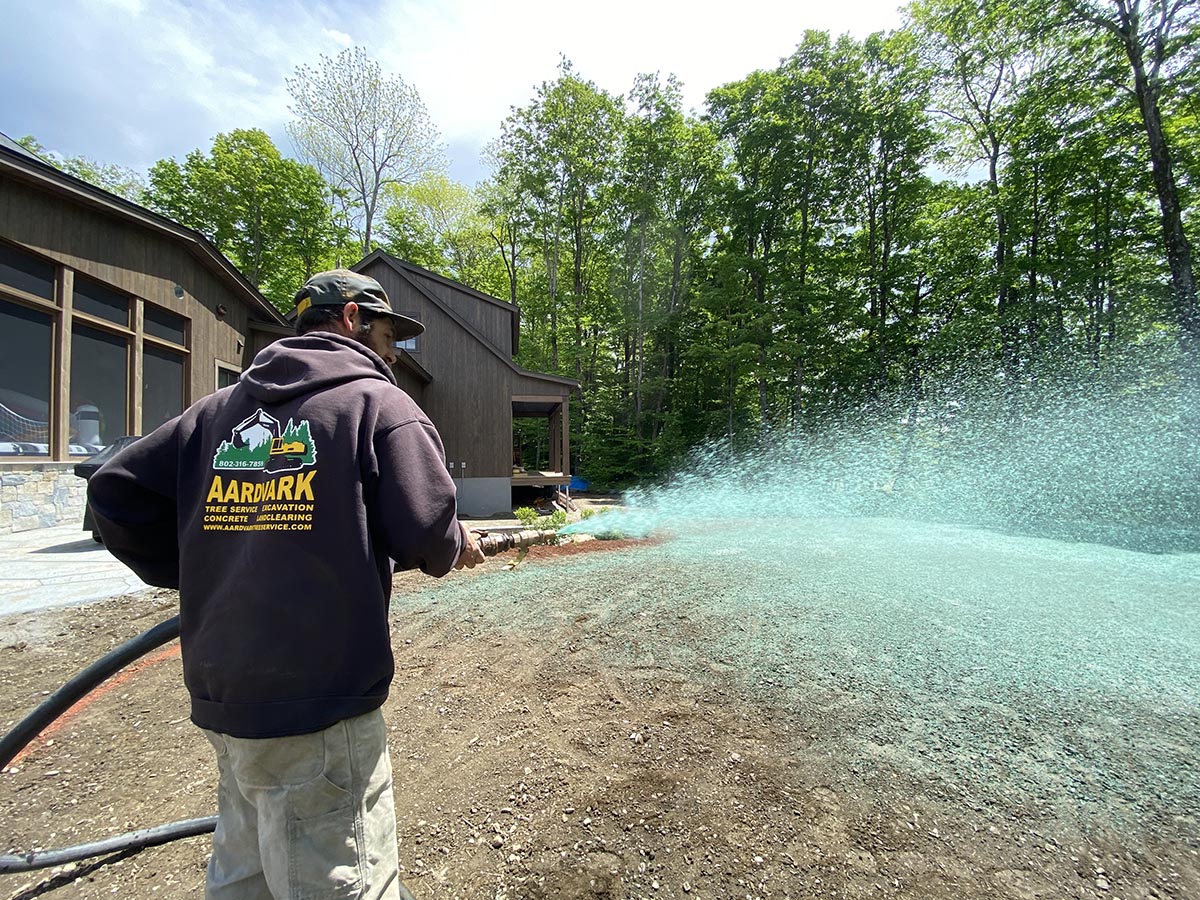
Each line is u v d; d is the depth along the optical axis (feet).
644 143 69.05
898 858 4.99
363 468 3.14
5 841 5.42
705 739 7.00
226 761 3.35
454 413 39.04
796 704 7.79
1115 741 6.68
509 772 6.45
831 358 53.26
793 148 56.39
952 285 51.13
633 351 80.23
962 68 49.29
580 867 5.02
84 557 15.60
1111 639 9.80
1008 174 46.29
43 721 3.97
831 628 10.57
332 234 73.41
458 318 39.17
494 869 5.04
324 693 2.94
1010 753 6.50
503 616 11.82
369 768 3.23
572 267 82.28
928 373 47.80
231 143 67.31
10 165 17.87
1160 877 4.67
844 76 55.31
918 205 54.80
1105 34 37.27
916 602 12.03
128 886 4.93
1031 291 45.78
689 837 5.34
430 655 9.92
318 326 4.03
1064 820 5.39
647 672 8.96
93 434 22.31
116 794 6.21
